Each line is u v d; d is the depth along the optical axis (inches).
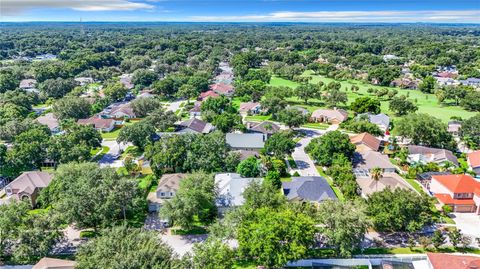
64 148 3319.4
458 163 3555.6
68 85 6451.8
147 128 3895.2
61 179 2571.4
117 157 3774.6
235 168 3243.1
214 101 5226.4
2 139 3912.4
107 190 2373.3
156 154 3221.0
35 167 3329.2
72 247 2292.1
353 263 2130.9
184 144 3297.2
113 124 4810.5
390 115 5418.3
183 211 2345.0
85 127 3742.6
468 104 5743.1
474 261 1913.1
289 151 3577.8
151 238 1903.3
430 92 7106.3
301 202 2556.6
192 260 1903.3
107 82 7214.6
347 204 2269.9
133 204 2404.0
